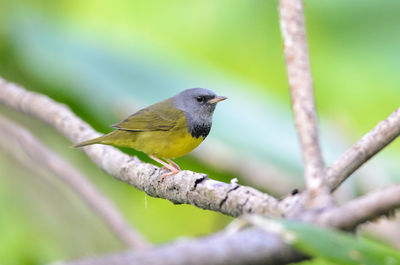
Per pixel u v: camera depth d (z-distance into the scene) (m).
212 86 13.30
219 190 5.31
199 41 15.00
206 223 14.91
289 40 4.07
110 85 12.45
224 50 15.05
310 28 13.73
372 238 8.21
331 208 2.82
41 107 10.11
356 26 13.42
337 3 13.48
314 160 3.54
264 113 12.69
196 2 15.19
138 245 9.01
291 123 12.57
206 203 5.56
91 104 12.52
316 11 13.62
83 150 9.49
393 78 13.23
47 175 11.40
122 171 7.91
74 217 11.45
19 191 11.65
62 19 13.98
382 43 13.19
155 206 14.72
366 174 10.30
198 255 2.29
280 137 11.82
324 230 2.49
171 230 14.74
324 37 13.70
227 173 11.77
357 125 13.48
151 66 13.21
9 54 13.23
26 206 11.59
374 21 13.22
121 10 15.10
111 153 8.38
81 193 9.50
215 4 15.13
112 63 12.84
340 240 2.45
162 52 14.12
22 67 13.23
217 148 11.73
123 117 12.77
